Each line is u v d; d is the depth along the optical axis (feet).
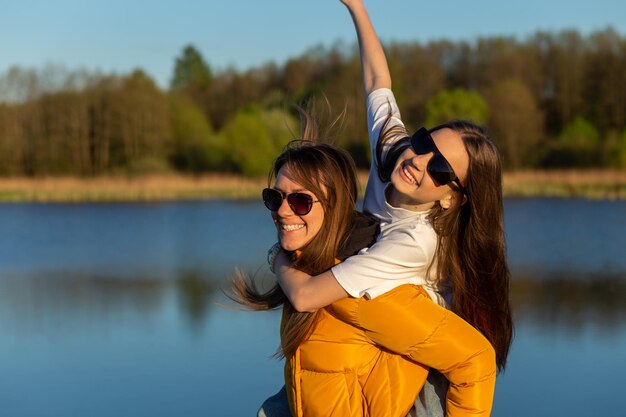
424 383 7.41
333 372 7.20
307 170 7.27
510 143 146.30
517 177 112.98
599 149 141.38
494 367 7.14
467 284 7.49
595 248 43.88
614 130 152.25
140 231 57.72
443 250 7.41
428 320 6.98
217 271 36.04
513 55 169.78
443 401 7.43
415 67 165.68
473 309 7.61
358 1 9.70
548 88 170.19
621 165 136.15
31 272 36.83
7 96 137.80
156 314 25.50
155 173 134.92
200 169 143.74
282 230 7.45
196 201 93.61
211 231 57.31
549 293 28.94
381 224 7.51
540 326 22.97
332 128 8.38
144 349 20.72
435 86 163.32
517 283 31.50
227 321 23.98
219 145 142.20
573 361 19.02
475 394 7.00
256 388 17.20
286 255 7.65
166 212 76.23
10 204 89.25
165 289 30.89
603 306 26.13
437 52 173.06
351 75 134.31
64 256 43.39
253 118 140.87
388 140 7.99
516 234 51.90
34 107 138.41
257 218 68.49
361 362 7.21
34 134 138.31
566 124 165.27
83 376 18.38
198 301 27.86
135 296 29.25
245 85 176.35
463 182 7.25
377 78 9.27
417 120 155.12
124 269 37.35
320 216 7.32
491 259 7.41
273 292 7.96
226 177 129.59
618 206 76.18
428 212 7.37
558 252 42.19
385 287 6.98
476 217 7.29
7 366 19.34
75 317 25.32
